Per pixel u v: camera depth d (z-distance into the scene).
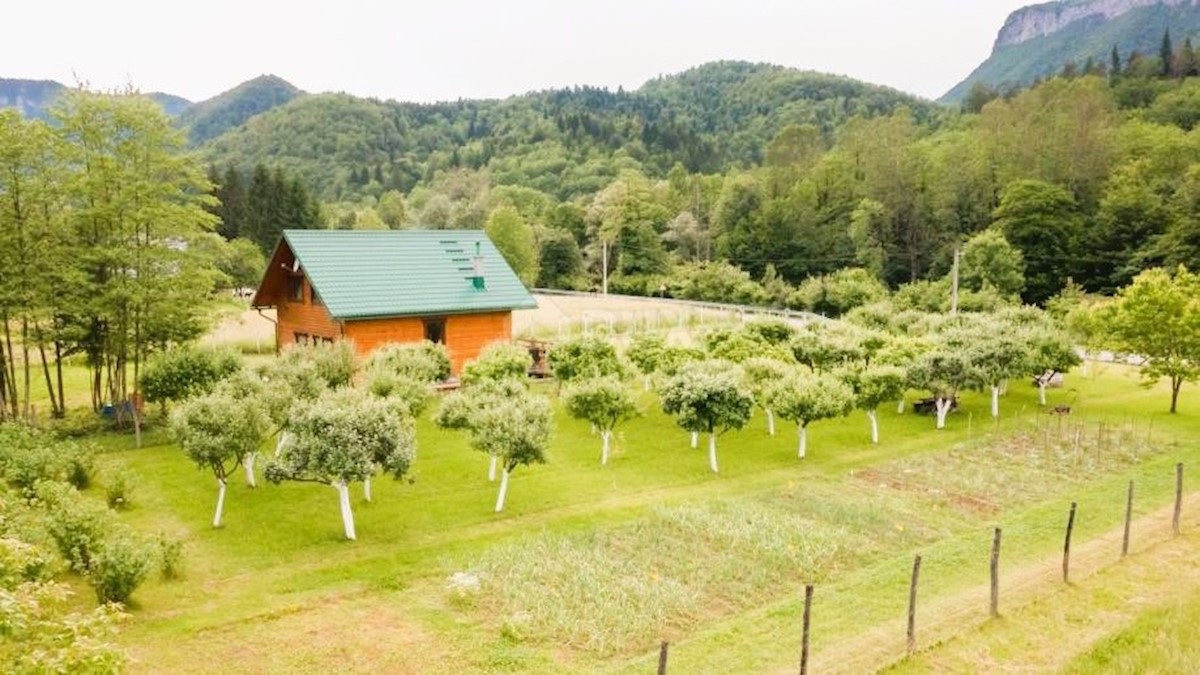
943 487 25.58
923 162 98.62
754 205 108.69
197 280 33.59
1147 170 81.25
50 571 15.85
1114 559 19.52
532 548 19.41
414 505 22.78
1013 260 72.69
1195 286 37.66
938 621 16.14
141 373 30.89
